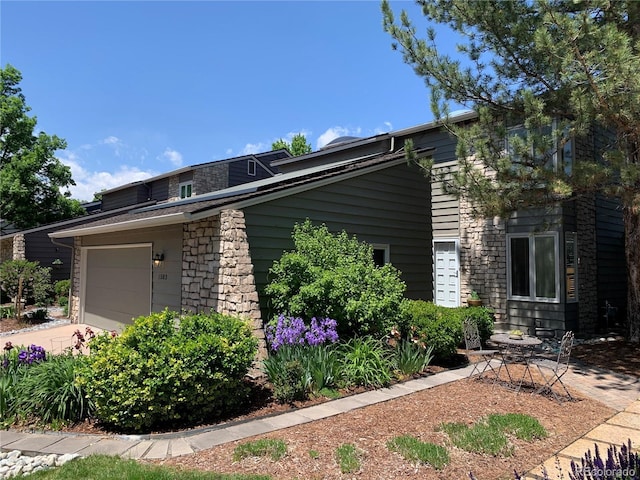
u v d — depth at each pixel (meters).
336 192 9.15
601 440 4.22
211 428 4.58
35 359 6.00
